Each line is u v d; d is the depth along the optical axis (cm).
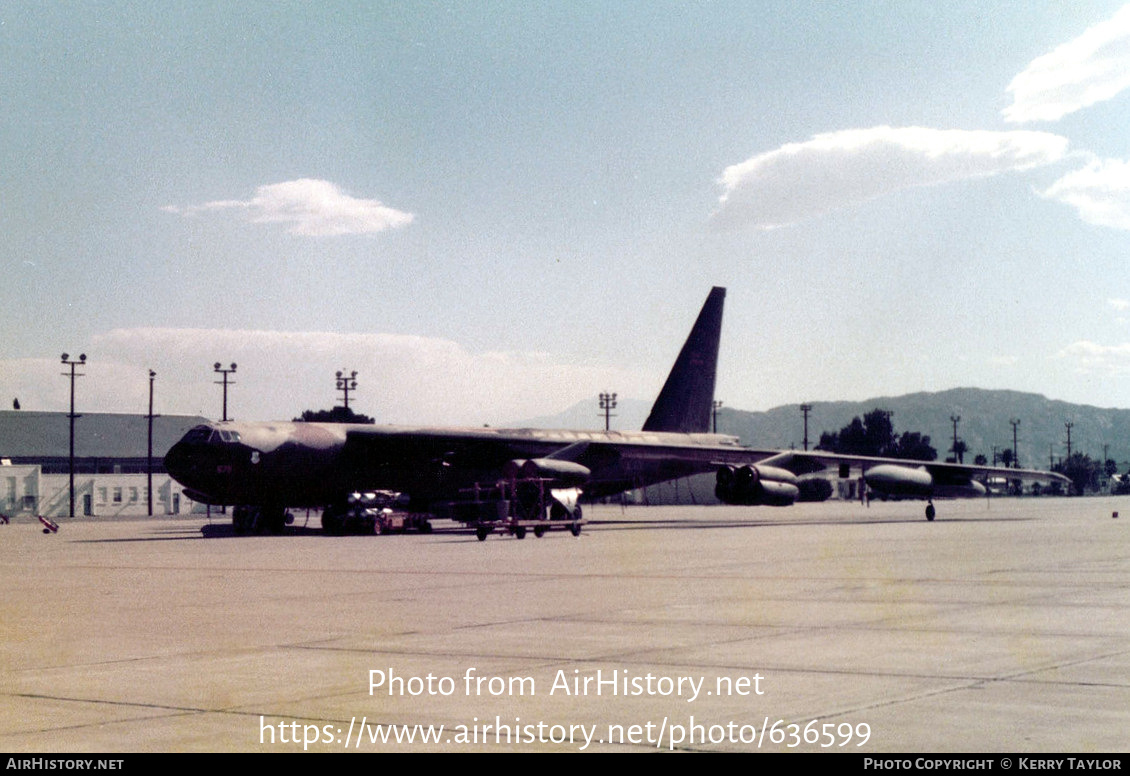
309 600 1667
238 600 1678
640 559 2522
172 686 970
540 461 3916
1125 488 19062
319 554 2833
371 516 4106
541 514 3756
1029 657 1076
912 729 777
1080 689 914
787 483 4503
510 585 1884
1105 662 1045
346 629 1329
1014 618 1373
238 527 4238
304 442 3959
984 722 797
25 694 939
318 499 4081
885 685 937
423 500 4397
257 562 2550
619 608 1519
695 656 1096
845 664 1042
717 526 4688
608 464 4759
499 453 4509
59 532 4781
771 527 4550
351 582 1975
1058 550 2767
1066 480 4984
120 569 2364
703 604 1558
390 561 2531
